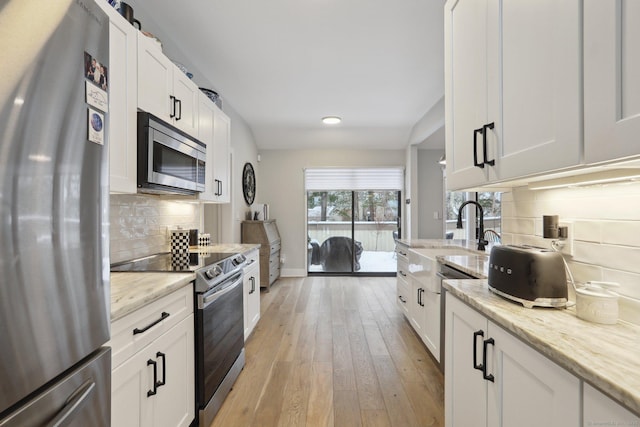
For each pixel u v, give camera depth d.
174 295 1.46
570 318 0.97
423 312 2.67
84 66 0.85
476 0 1.29
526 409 0.87
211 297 1.77
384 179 5.78
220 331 1.93
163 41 2.43
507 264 1.14
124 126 1.54
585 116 0.76
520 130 1.02
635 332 0.86
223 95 3.79
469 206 5.12
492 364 1.04
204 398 1.70
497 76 1.14
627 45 0.66
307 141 5.55
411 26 2.39
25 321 0.66
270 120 4.79
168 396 1.40
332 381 2.23
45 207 0.72
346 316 3.61
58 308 0.75
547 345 0.78
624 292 0.98
